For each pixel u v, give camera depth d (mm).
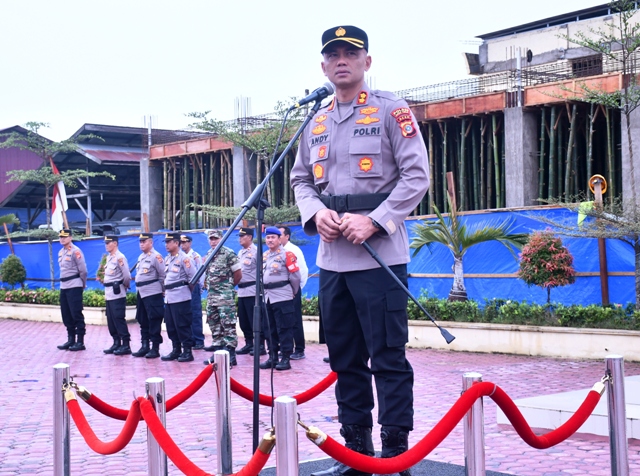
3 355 13555
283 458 2754
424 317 13109
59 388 4207
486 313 12586
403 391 3916
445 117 19234
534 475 5297
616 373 3934
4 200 33031
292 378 10234
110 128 30609
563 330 11328
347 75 4023
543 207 12578
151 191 27891
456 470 4770
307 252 16984
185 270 12172
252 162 23828
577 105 17531
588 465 5508
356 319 4098
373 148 3975
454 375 10055
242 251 12641
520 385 9133
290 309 11055
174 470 5750
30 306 20797
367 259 3934
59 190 26203
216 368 4352
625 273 11648
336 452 2902
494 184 19281
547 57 22734
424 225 13617
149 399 3730
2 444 6758
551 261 11523
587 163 17656
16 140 25781
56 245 23938
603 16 21781
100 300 18906
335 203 4027
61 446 4195
